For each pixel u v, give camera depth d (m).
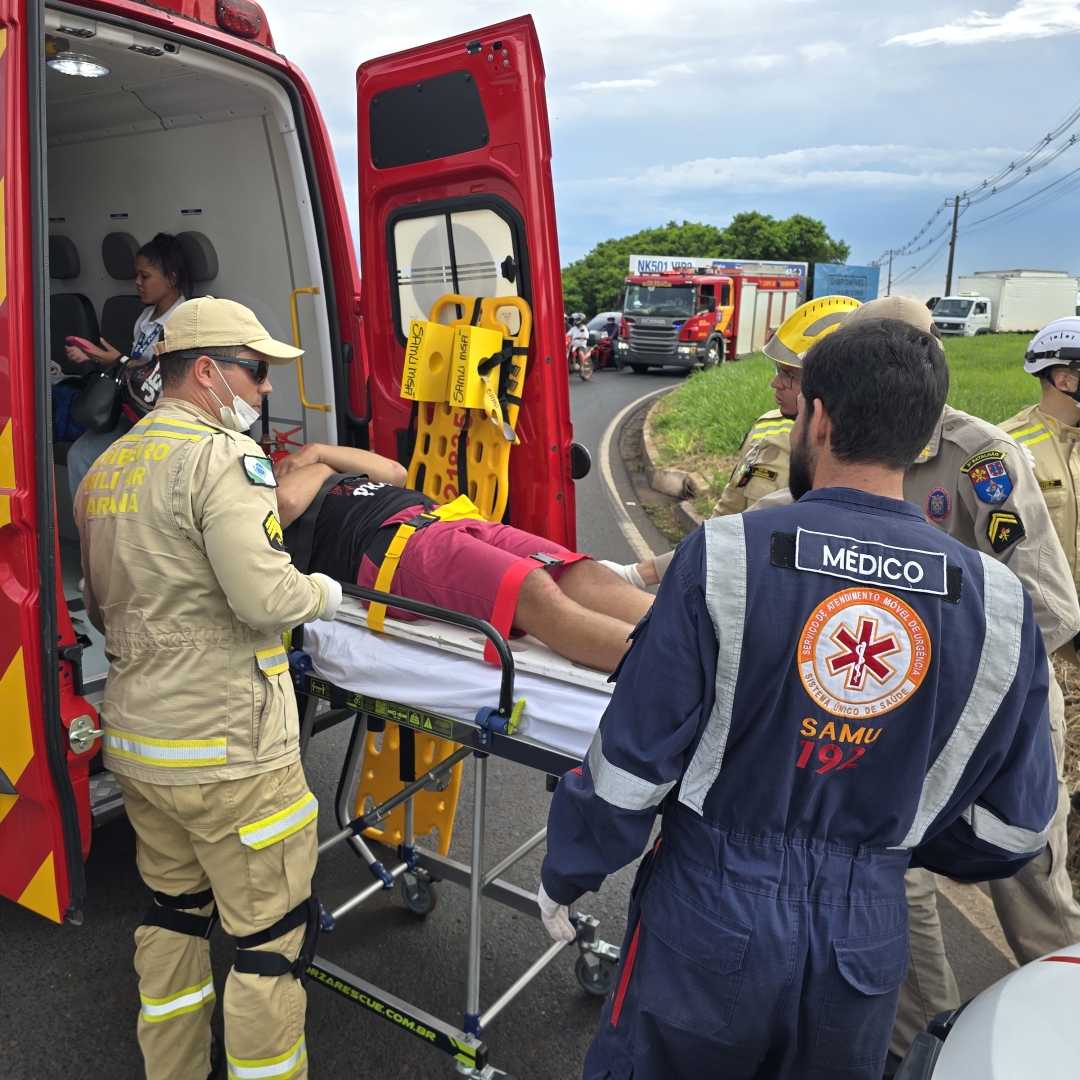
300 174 3.45
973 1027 1.46
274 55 3.19
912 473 2.20
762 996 1.32
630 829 1.33
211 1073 2.29
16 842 2.20
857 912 1.34
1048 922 2.29
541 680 2.11
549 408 3.24
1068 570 2.03
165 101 3.56
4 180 1.90
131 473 1.92
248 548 1.82
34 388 1.94
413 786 2.53
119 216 4.25
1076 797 2.28
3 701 2.08
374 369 3.72
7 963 2.66
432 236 3.41
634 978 1.45
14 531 1.98
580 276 62.16
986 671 1.30
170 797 1.93
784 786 1.32
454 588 2.48
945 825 1.41
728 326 22.38
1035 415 2.52
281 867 2.01
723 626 1.28
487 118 3.07
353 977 2.28
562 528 3.38
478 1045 2.12
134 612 1.91
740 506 2.77
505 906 2.95
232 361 2.02
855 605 1.27
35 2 1.90
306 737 2.70
